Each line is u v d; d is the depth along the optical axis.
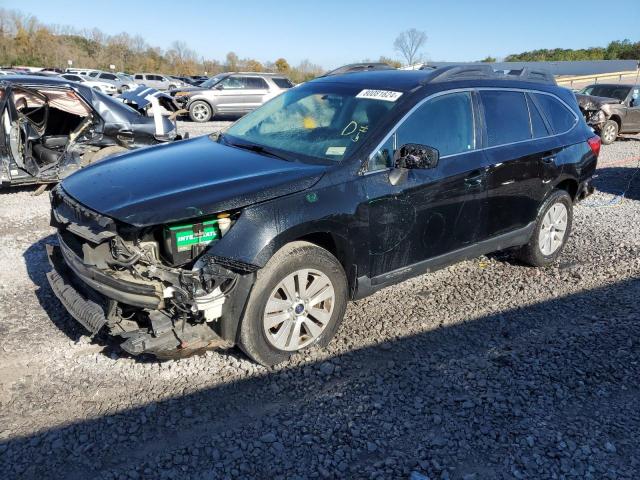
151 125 8.34
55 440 2.95
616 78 29.55
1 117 7.24
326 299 3.82
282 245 3.45
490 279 5.38
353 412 3.28
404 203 4.04
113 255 3.25
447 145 4.39
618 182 10.24
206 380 3.54
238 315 3.41
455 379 3.66
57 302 4.49
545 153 5.15
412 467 2.86
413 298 4.89
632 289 5.22
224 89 19.11
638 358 3.99
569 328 4.43
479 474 2.83
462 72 4.70
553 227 5.60
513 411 3.34
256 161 3.93
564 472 2.87
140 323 3.42
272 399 3.38
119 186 3.53
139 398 3.33
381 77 4.70
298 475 2.78
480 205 4.62
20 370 3.56
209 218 3.33
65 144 8.22
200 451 2.92
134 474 2.74
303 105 4.66
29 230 6.27
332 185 3.69
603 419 3.31
